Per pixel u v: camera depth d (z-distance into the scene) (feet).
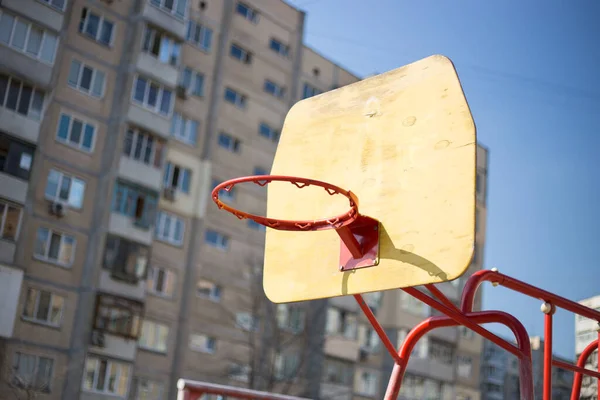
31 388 88.48
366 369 127.95
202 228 112.37
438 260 13.92
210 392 11.44
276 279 16.61
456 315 13.76
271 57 129.08
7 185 92.38
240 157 121.19
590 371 16.34
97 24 105.60
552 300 15.10
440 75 15.71
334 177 16.53
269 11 130.41
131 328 100.07
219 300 112.37
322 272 15.89
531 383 13.37
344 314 125.39
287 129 18.07
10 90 95.25
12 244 91.35
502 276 14.78
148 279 104.99
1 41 95.40
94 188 101.04
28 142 95.25
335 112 17.37
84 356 94.53
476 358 145.48
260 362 108.06
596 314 15.93
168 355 104.83
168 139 109.19
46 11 99.91
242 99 123.85
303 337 112.27
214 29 121.49
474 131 14.58
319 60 136.46
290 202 17.08
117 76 106.11
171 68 111.14
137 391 100.27
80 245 98.07
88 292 96.89
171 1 112.98
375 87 16.87
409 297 136.15
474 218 13.79
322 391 118.11
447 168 14.60
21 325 90.38
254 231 119.75
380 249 14.87
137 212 103.86
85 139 101.50
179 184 112.06
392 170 15.47
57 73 99.66
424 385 135.54
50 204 95.71
